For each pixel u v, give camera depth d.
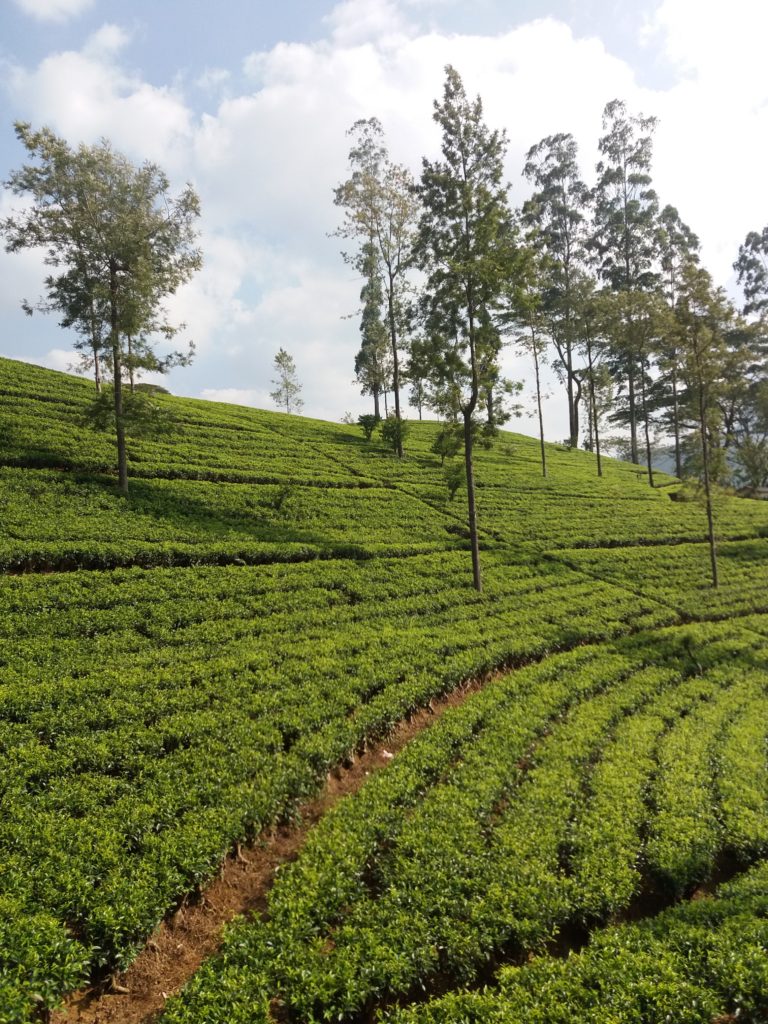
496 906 9.59
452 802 12.14
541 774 13.53
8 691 13.22
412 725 16.02
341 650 18.14
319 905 9.48
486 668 19.17
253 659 16.56
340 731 14.10
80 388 38.91
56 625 16.59
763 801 13.31
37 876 9.12
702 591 30.05
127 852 10.08
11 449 27.25
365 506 33.34
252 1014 7.61
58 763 11.57
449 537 31.88
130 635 16.92
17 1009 7.28
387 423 45.44
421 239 24.62
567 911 9.78
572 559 31.97
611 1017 7.63
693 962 8.59
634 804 12.66
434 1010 7.96
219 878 10.59
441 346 24.25
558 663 20.00
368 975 8.26
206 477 31.77
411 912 9.38
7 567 19.45
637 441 77.81
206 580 21.41
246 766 12.43
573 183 66.75
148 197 24.80
